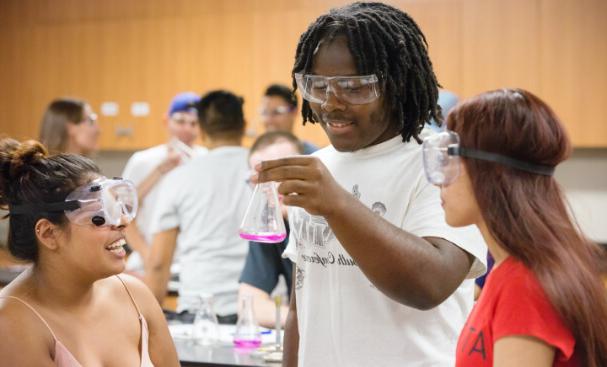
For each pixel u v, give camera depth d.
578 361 1.29
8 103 6.37
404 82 1.69
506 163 1.34
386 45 1.67
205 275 3.60
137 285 2.07
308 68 1.71
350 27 1.65
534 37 5.18
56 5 6.24
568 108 5.14
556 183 1.37
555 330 1.27
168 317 3.48
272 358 2.62
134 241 4.29
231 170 3.66
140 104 6.03
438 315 1.71
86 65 6.16
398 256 1.45
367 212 1.46
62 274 1.84
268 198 1.74
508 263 1.34
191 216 3.65
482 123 1.36
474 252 1.62
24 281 1.85
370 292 1.69
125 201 1.83
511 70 5.21
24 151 1.83
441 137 1.38
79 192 1.80
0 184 1.84
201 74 5.87
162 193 3.75
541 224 1.31
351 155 1.76
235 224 3.64
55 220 1.80
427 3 5.34
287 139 3.21
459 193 1.39
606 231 5.45
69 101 4.31
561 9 5.14
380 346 1.69
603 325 1.29
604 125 5.11
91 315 1.90
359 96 1.62
